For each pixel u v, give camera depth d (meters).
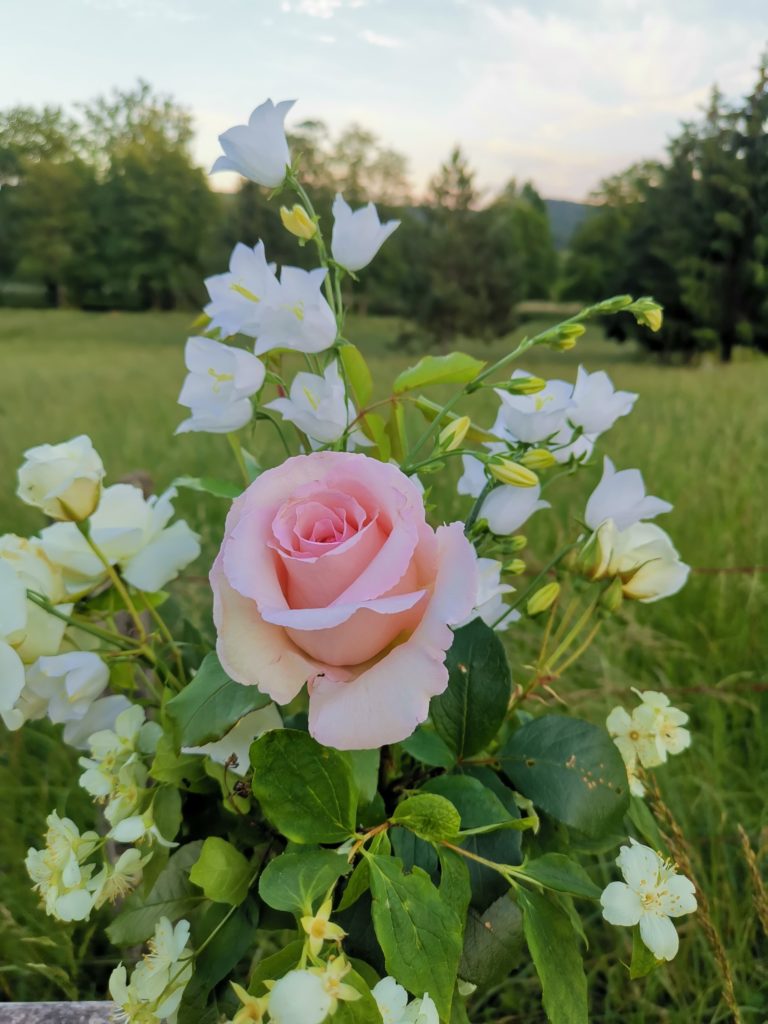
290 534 0.29
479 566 0.38
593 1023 0.71
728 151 10.49
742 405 2.71
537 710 0.83
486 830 0.31
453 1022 0.35
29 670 0.38
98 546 0.40
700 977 0.72
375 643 0.29
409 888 0.28
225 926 0.35
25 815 0.85
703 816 0.87
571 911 0.40
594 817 0.35
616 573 0.38
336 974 0.25
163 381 4.89
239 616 0.29
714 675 1.08
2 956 0.76
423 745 0.36
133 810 0.36
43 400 3.58
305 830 0.31
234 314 0.37
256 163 0.38
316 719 0.28
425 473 0.39
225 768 0.35
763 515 1.39
